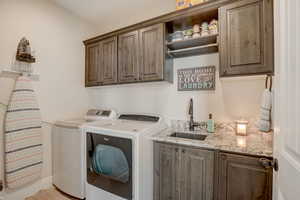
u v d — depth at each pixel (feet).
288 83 2.27
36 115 6.93
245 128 5.49
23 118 6.54
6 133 6.12
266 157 3.89
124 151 5.40
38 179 7.13
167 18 6.16
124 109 8.50
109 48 7.82
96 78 8.41
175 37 6.28
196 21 6.21
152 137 5.58
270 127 4.93
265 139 5.03
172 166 5.24
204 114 6.49
